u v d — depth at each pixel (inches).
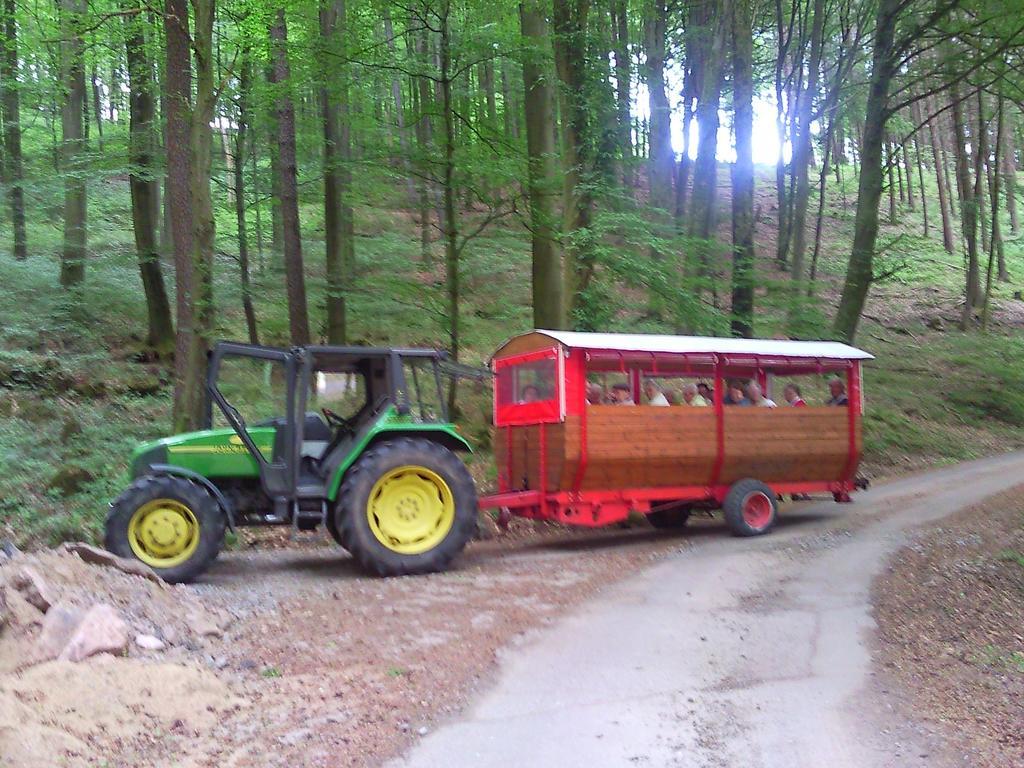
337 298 534.6
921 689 183.6
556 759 148.9
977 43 685.3
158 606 221.3
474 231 502.3
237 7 492.7
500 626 233.1
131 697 165.3
